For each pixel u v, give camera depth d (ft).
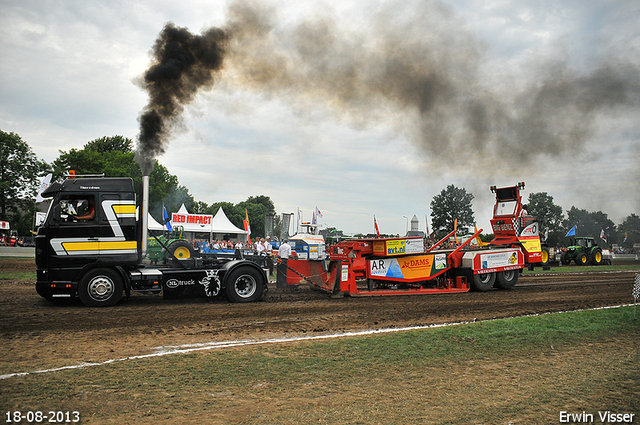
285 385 15.58
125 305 33.12
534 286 51.55
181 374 16.58
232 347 20.93
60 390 14.71
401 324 27.68
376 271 42.04
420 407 13.76
